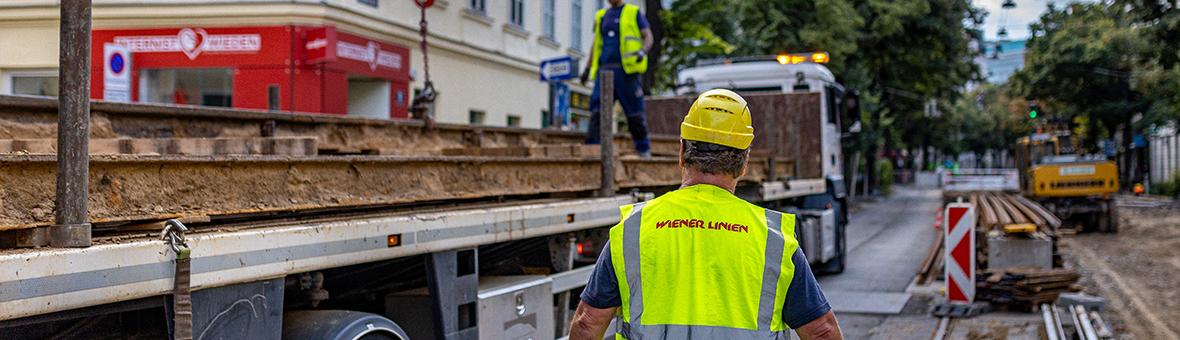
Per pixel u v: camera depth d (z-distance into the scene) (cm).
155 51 1597
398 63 1795
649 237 310
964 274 1088
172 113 615
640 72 949
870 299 1187
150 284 320
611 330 651
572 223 606
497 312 530
